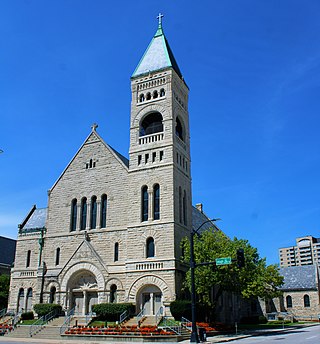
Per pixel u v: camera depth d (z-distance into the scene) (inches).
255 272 1814.7
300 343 1194.6
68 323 1765.5
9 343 1408.7
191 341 1343.5
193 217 2704.2
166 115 2102.6
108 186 2123.5
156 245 1882.4
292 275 3614.7
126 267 1904.5
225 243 1844.2
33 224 2356.1
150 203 1971.0
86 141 2279.8
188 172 2196.1
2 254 3223.4
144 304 1847.9
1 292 2645.2
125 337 1472.7
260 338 1477.6
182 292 1846.7
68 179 2256.4
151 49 2345.0
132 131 2156.7
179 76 2289.6
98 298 1932.8
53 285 2068.2
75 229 2151.8
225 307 2541.8
